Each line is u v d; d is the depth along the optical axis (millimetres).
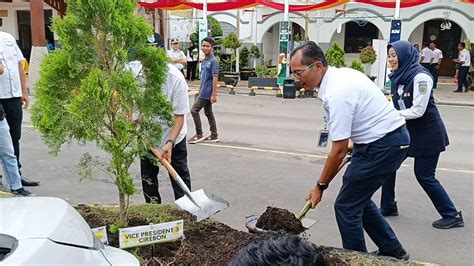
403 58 4492
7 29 22547
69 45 2941
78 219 2230
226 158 7410
